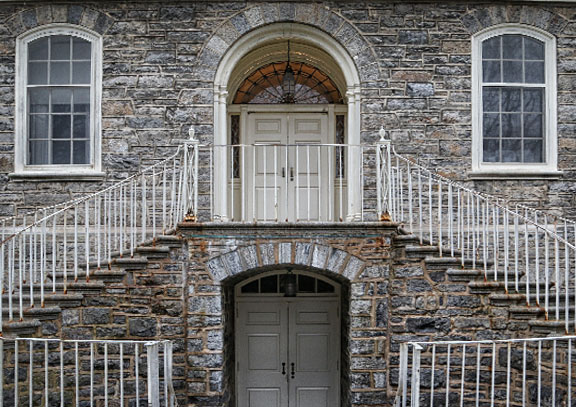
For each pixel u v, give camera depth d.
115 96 9.85
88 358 7.86
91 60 9.99
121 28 9.91
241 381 10.12
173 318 8.06
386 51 9.93
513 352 7.76
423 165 9.83
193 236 8.02
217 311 8.00
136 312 8.02
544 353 7.35
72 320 7.85
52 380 7.58
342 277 8.18
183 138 9.81
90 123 9.96
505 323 7.90
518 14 10.05
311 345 10.20
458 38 9.97
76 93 10.07
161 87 9.86
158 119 9.83
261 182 10.90
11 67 9.91
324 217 10.87
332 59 10.35
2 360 6.55
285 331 10.22
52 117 10.05
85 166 9.96
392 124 9.87
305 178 10.93
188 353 7.96
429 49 9.95
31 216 9.70
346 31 9.92
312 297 10.24
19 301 7.41
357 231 8.00
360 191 9.84
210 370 7.97
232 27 9.90
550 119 10.07
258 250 8.02
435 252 8.11
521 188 9.86
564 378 7.09
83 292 7.91
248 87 11.14
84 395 7.81
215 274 8.02
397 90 9.90
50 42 10.05
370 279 8.00
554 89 10.05
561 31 10.08
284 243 8.02
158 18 9.91
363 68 9.91
